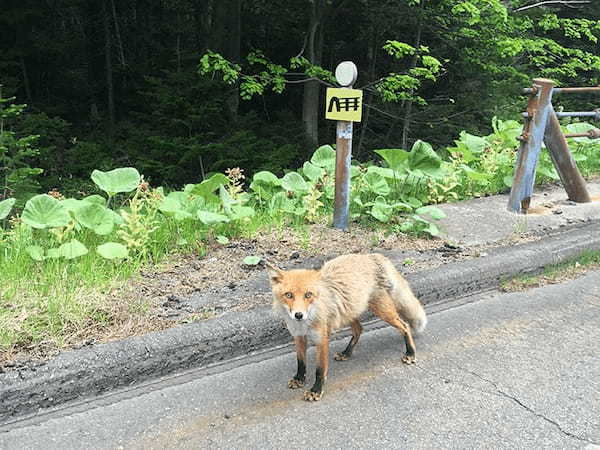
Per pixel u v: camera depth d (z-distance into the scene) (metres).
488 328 1.95
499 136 4.35
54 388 1.47
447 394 1.54
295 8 7.08
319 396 1.51
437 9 6.24
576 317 2.05
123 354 1.58
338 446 1.32
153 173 5.35
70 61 8.23
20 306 1.78
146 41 8.79
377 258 1.73
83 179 5.35
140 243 2.34
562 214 3.20
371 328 1.99
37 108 6.93
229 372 1.66
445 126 6.95
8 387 1.41
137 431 1.37
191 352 1.67
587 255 2.63
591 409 1.47
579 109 8.31
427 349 1.80
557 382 1.60
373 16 6.51
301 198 3.09
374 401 1.50
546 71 6.94
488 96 6.88
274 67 5.62
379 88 5.86
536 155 3.14
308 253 2.48
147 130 5.90
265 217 2.92
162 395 1.53
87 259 2.16
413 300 1.77
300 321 1.47
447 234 2.81
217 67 5.19
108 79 7.74
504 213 3.19
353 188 3.20
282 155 5.57
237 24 6.79
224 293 2.04
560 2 6.98
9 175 3.39
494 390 1.56
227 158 5.34
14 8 6.74
